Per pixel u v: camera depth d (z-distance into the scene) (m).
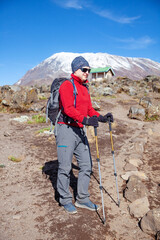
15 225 2.68
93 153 5.73
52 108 2.66
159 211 2.72
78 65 2.62
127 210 3.08
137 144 6.08
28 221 2.76
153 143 6.71
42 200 3.27
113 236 2.54
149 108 12.28
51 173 4.30
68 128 2.68
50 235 2.49
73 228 2.60
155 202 3.27
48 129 8.11
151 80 39.50
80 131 2.75
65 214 2.87
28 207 3.08
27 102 13.81
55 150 5.88
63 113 2.68
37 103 14.11
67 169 2.73
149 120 11.38
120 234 2.58
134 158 5.18
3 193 3.54
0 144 6.40
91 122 2.56
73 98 2.59
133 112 11.88
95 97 19.73
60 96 2.58
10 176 4.23
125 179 4.05
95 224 2.70
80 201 2.98
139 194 3.34
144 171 4.57
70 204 2.90
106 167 4.73
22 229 2.61
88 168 2.85
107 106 15.70
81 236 2.48
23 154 5.55
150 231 2.63
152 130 8.49
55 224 2.68
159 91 24.95
